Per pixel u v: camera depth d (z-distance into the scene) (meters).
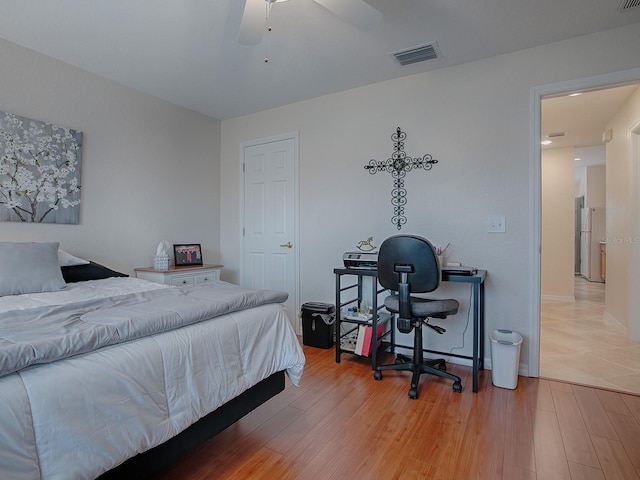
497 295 2.64
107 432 1.06
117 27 2.24
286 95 3.37
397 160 3.01
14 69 2.43
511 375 2.31
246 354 1.64
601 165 7.11
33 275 2.07
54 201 2.63
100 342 1.14
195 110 3.77
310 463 1.57
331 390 2.30
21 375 0.96
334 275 3.36
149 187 3.33
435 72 2.85
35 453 0.91
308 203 3.50
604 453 1.63
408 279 2.25
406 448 1.67
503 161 2.61
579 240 8.22
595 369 2.67
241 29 1.85
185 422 1.31
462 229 2.76
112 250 3.03
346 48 2.50
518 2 1.99
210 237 4.00
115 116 3.04
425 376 2.54
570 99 3.36
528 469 1.52
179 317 1.41
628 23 2.21
